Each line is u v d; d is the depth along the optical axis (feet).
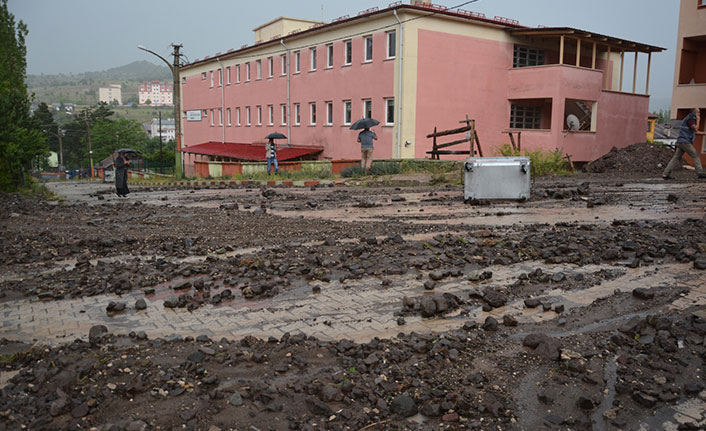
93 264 23.90
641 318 15.20
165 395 11.19
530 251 23.31
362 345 13.61
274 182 72.49
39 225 34.68
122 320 16.43
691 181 55.31
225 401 11.02
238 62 158.10
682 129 57.11
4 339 14.80
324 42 117.70
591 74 103.40
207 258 23.79
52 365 12.49
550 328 14.92
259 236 29.32
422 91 98.22
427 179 64.28
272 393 11.24
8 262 24.04
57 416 10.36
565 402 10.97
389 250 24.72
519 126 113.50
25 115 78.18
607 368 12.33
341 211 38.73
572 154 102.06
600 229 27.78
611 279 19.36
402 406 10.59
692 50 98.53
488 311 16.52
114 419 10.29
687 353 12.89
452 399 11.03
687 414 10.48
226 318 16.46
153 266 23.18
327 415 10.56
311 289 19.30
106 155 393.50
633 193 44.83
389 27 98.02
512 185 40.42
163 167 209.15
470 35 102.58
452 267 21.52
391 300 17.84
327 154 119.96
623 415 10.50
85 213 40.70
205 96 184.14
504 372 12.28
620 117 110.63
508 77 108.27
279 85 137.49
